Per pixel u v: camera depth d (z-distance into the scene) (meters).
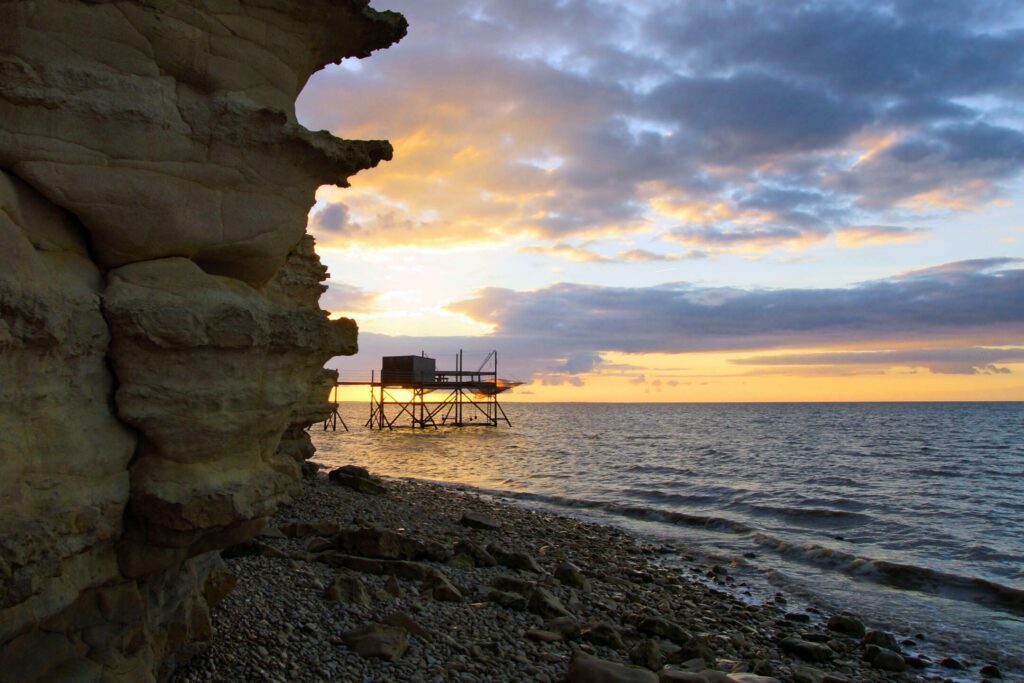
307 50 6.26
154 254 5.37
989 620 13.61
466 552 13.87
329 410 20.95
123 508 5.11
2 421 4.17
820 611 14.09
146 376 5.09
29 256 4.50
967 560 18.89
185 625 6.21
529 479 37.53
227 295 5.45
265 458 6.15
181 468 5.25
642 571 16.22
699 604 13.91
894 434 86.00
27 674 4.61
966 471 43.53
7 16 4.68
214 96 5.48
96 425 4.92
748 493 32.16
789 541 20.53
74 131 4.92
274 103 5.94
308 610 8.88
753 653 10.88
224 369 5.34
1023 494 32.69
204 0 5.44
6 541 4.04
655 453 56.56
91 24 4.98
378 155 6.39
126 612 5.32
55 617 4.79
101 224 5.08
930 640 12.47
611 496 31.00
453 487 32.94
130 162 5.13
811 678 9.66
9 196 4.60
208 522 5.22
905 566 16.94
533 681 7.98
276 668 7.10
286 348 5.79
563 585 13.27
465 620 9.75
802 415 165.00
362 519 16.28
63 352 4.59
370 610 9.30
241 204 5.65
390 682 7.28
